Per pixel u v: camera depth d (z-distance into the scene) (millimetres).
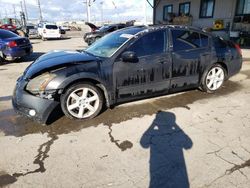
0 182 2342
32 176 2422
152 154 2738
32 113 3316
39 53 12297
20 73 7414
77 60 3533
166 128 3363
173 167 2494
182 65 4227
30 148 2941
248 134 3139
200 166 2498
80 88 3498
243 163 2531
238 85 5344
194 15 16766
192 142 2973
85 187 2250
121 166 2539
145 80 3934
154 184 2260
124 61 3686
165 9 20266
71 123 3580
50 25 23281
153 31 3969
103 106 4098
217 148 2824
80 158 2705
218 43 4656
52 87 3252
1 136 3266
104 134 3236
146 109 4043
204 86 4668
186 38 4270
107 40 4238
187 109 4016
